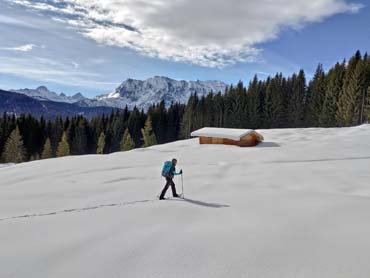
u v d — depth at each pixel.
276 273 5.72
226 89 105.62
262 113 89.81
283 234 7.77
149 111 101.94
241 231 8.09
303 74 90.38
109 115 114.31
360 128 46.22
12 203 13.82
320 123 77.44
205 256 6.53
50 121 96.25
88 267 6.14
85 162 29.50
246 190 14.84
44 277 5.76
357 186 15.82
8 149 68.06
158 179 19.69
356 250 6.68
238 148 36.44
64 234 8.29
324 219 9.02
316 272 5.73
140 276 5.74
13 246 7.38
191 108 98.88
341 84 79.56
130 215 10.37
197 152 34.69
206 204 11.84
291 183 17.11
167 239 7.62
